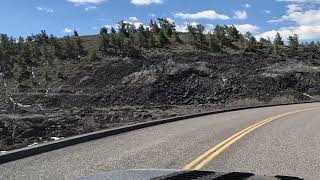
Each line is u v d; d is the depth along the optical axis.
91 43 85.12
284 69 69.25
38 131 26.94
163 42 79.69
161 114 34.47
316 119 25.81
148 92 59.88
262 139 15.78
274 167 10.43
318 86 65.25
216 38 81.06
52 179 9.03
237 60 72.62
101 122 30.08
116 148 13.72
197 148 13.50
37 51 81.06
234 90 61.16
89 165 10.66
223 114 31.28
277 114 30.61
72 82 66.25
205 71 66.19
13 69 73.00
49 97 59.91
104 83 64.06
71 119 32.59
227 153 12.48
